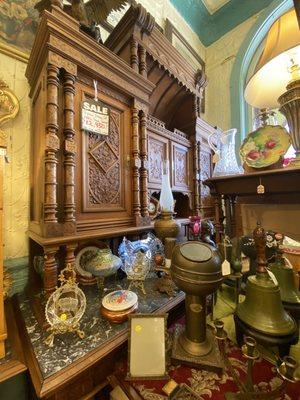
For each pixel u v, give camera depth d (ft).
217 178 3.56
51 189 2.58
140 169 3.84
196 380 1.78
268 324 1.80
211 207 6.14
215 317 2.55
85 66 2.96
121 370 1.98
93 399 1.95
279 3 6.52
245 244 2.73
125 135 3.65
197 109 5.70
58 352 1.89
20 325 2.39
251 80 3.41
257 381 1.72
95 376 1.94
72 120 2.84
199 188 5.70
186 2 7.47
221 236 3.58
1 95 3.35
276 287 1.90
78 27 2.88
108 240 3.78
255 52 7.39
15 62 3.62
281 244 2.51
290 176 2.82
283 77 3.39
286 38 2.73
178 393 1.65
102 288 3.10
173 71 4.84
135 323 2.04
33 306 2.67
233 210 4.26
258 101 3.59
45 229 2.52
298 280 2.68
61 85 2.83
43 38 2.68
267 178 3.04
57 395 1.70
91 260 3.06
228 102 7.74
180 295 2.87
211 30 8.30
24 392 1.92
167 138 4.98
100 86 3.27
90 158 3.13
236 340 2.14
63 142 2.78
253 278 2.05
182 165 5.40
